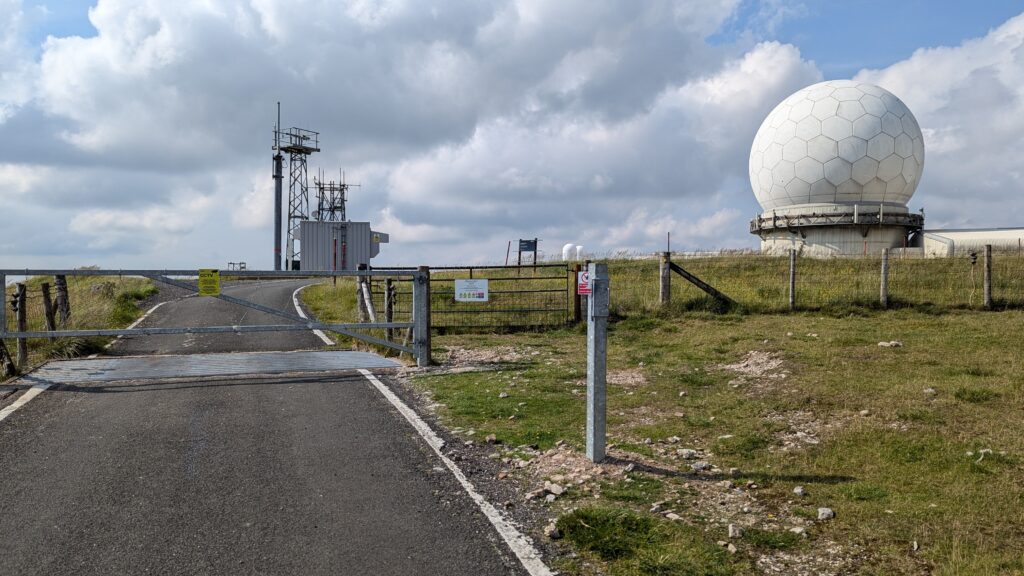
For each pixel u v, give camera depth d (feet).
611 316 48.44
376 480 16.78
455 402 25.49
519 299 57.16
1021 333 35.19
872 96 99.40
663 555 12.60
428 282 34.04
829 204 98.94
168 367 32.48
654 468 17.85
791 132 101.86
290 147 127.65
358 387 28.30
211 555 12.60
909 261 67.10
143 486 16.30
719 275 67.05
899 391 24.29
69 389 27.66
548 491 16.02
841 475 17.02
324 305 64.08
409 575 11.84
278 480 16.75
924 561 12.39
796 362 30.25
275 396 26.45
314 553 12.70
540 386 28.45
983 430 19.83
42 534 13.57
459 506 15.10
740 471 17.52
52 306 39.65
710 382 28.50
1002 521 13.87
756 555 12.76
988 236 103.96
